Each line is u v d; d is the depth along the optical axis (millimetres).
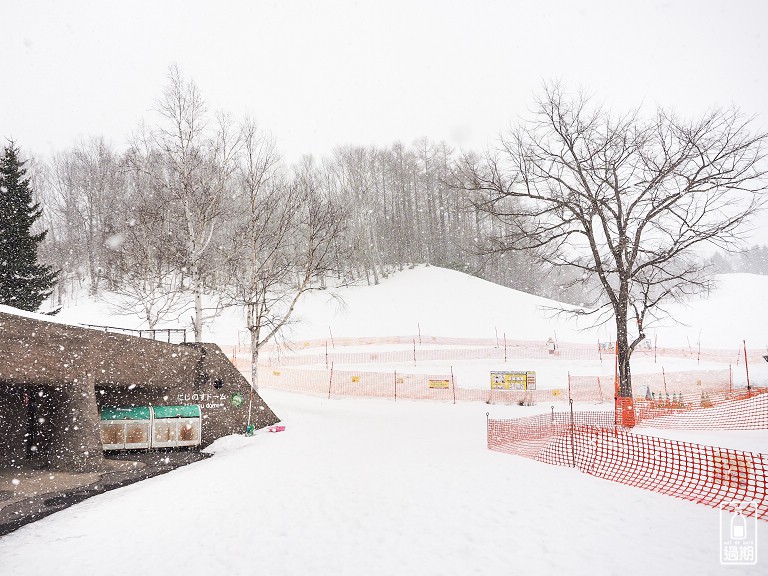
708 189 16172
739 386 23938
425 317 45250
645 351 35750
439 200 80750
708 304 54250
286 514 8422
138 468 13344
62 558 6996
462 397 25781
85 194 61125
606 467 10008
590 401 24391
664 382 26062
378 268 68562
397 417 20219
